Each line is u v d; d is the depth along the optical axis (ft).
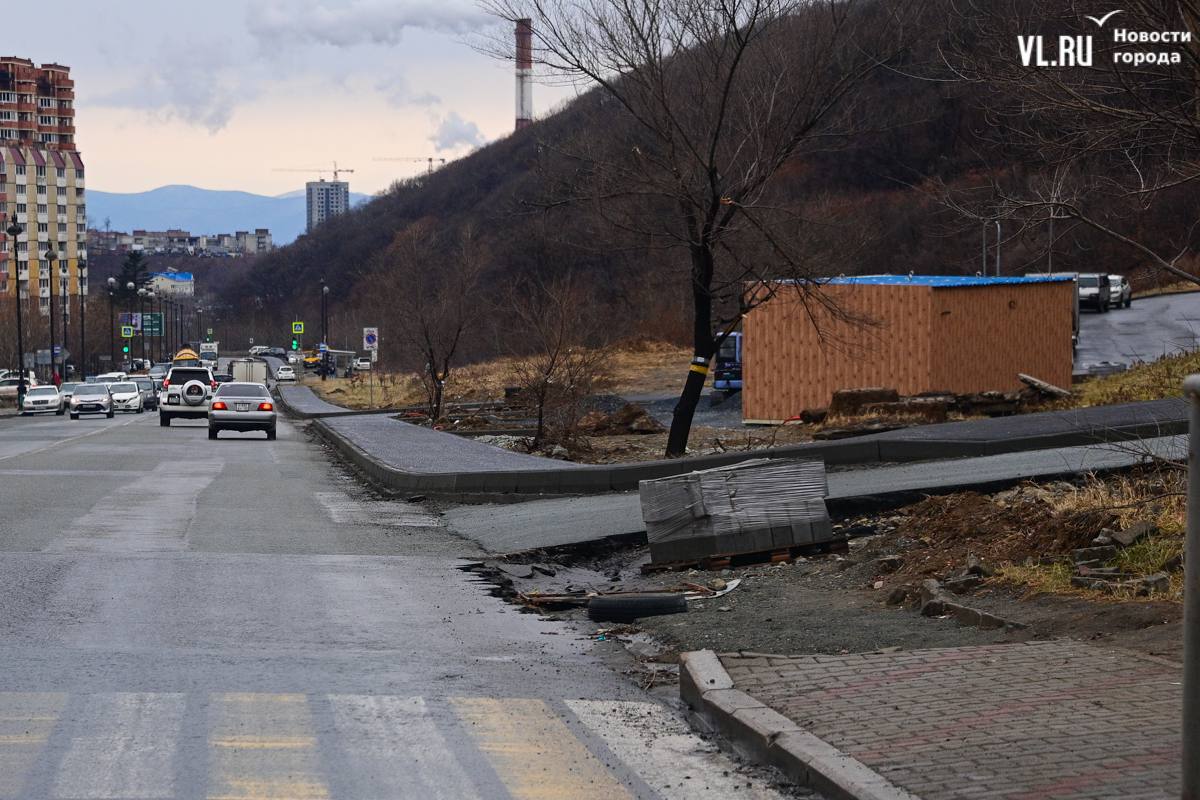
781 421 111.75
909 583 35.29
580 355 113.50
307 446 121.80
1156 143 32.89
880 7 70.28
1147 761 18.61
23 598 36.22
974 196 38.14
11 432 143.33
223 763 20.51
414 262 165.99
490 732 22.89
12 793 18.79
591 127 78.59
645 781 20.02
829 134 73.82
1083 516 36.68
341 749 21.53
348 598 37.96
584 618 36.29
